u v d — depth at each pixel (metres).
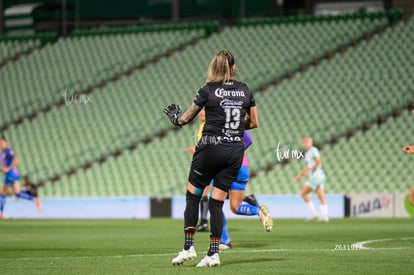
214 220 27.84
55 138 106.50
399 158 90.31
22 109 112.75
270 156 93.75
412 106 97.56
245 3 122.44
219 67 27.81
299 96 103.31
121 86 112.69
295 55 110.25
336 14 113.81
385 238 45.09
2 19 126.81
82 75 116.25
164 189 94.25
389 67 104.31
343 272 25.88
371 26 111.31
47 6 127.44
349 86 102.81
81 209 86.38
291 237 47.12
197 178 27.88
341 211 80.25
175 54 115.69
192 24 119.12
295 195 81.31
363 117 97.25
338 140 94.38
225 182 27.75
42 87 115.88
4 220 78.81
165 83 111.25
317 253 33.84
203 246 39.22
